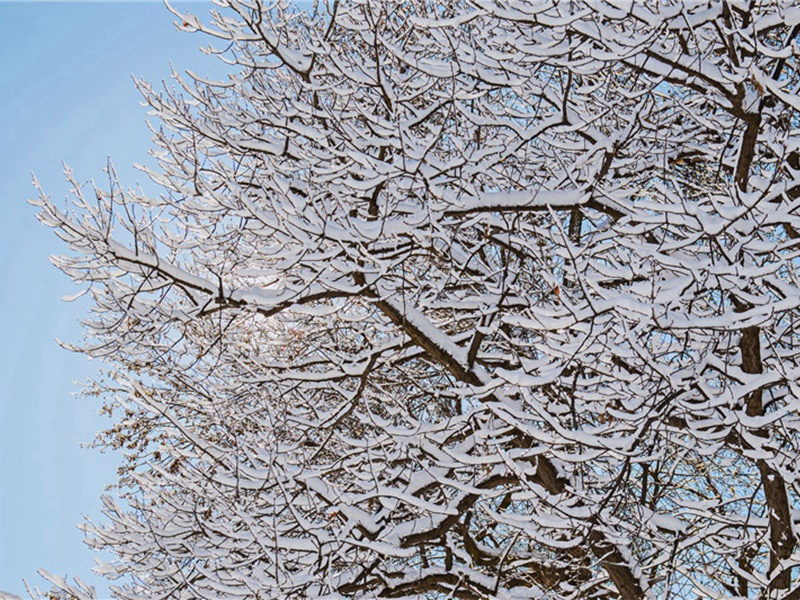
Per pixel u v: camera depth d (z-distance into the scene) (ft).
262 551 23.11
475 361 25.07
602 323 18.76
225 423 29.17
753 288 20.29
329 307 23.57
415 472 23.48
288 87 27.63
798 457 19.86
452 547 25.45
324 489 23.31
